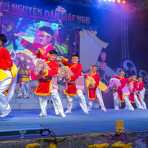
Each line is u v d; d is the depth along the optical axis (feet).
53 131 20.08
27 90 38.01
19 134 18.53
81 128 22.00
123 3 47.75
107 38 47.55
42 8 41.37
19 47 39.14
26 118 24.58
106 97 44.57
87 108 35.22
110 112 34.83
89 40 45.44
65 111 34.17
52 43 41.75
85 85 37.37
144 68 51.03
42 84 27.17
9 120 22.66
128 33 49.83
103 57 46.78
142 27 51.21
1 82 23.47
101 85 43.27
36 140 18.53
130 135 22.18
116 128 22.47
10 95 24.86
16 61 38.09
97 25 46.57
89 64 45.16
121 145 19.94
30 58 38.70
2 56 23.73
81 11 44.93
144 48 51.26
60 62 30.83
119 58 48.55
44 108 27.66
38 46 40.50
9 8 38.86
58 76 30.58
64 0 43.01
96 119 25.52
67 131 20.93
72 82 31.42
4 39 24.44
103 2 46.16
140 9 49.93
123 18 49.37
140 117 29.14
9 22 38.86
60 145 19.02
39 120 23.56
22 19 39.83
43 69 26.96
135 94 43.57
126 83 41.55
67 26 43.45
